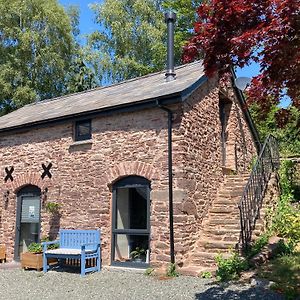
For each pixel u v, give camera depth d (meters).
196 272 8.73
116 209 10.61
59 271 10.23
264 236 9.94
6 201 12.94
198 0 25.03
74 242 10.74
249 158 15.48
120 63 26.84
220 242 9.66
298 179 14.20
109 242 10.50
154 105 9.83
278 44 5.00
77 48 29.30
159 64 26.09
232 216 10.64
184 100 9.71
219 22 5.46
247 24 5.40
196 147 10.46
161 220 9.55
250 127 15.94
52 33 26.69
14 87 25.70
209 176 11.20
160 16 27.88
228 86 13.81
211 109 11.88
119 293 7.58
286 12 4.79
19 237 12.62
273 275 7.80
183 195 9.43
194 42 5.87
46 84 27.00
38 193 12.36
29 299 7.43
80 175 11.26
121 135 10.62
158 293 7.41
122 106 10.27
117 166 10.53
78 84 27.77
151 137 10.08
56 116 11.73
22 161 12.72
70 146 11.61
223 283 7.79
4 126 13.18
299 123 6.13
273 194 12.11
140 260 10.02
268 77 5.42
